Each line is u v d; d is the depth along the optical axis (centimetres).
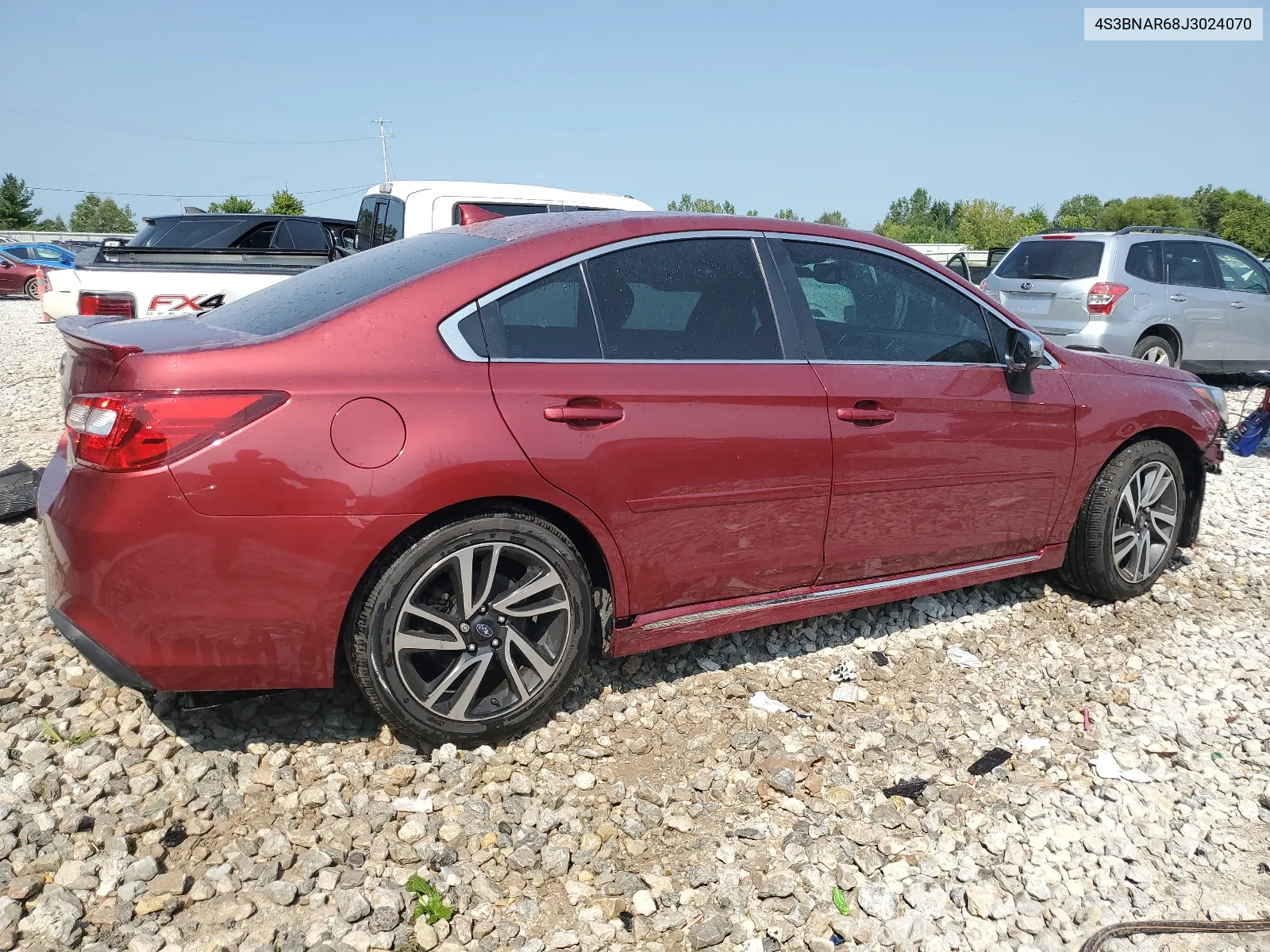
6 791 281
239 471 271
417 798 293
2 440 728
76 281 866
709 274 354
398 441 286
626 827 290
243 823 279
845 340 377
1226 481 716
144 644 274
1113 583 459
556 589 321
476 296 310
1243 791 327
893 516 386
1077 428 430
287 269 904
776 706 360
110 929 237
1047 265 1032
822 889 271
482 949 242
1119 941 259
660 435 325
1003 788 321
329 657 291
